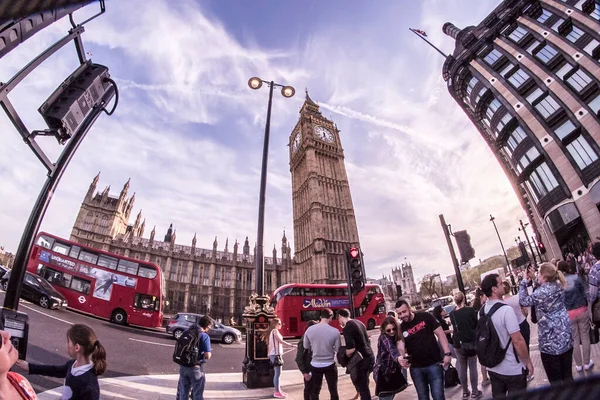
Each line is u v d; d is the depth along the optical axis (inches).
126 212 3334.2
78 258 805.9
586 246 856.3
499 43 1187.3
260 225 413.4
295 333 936.3
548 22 1079.6
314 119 3174.2
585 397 21.8
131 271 814.5
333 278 2389.3
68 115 109.8
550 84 975.6
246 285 3299.7
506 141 1144.2
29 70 98.9
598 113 847.1
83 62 123.2
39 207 117.2
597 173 822.5
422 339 189.2
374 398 280.2
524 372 147.3
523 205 1277.1
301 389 344.8
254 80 527.8
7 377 91.8
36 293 695.1
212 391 336.8
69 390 123.2
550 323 176.9
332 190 2827.3
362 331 217.9
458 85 1349.7
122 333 646.5
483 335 156.8
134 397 291.1
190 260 3144.7
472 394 249.4
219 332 783.1
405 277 6732.3
